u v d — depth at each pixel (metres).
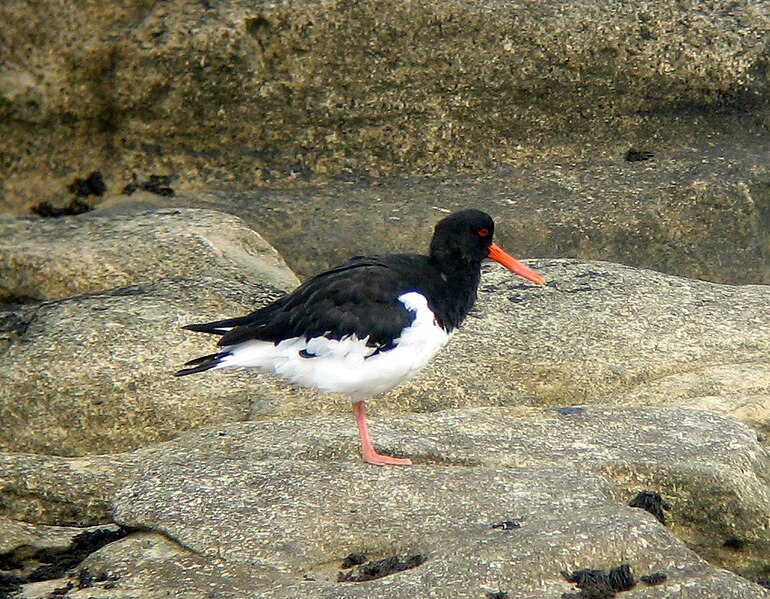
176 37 16.97
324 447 10.66
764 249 16.62
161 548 9.33
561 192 16.92
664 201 16.58
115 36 17.00
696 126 17.52
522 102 17.42
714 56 17.06
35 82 16.95
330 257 16.39
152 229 15.35
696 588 8.53
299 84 17.27
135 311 13.16
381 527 9.27
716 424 11.02
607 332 13.21
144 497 9.82
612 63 17.17
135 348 12.61
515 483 9.78
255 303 13.57
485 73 17.23
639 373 12.58
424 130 17.52
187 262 14.69
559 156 17.58
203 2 17.19
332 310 10.13
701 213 16.55
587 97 17.39
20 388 12.34
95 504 10.66
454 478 9.88
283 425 11.19
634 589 8.56
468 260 10.88
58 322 13.05
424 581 8.48
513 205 16.69
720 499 10.15
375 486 9.77
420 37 17.09
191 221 15.63
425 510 9.45
